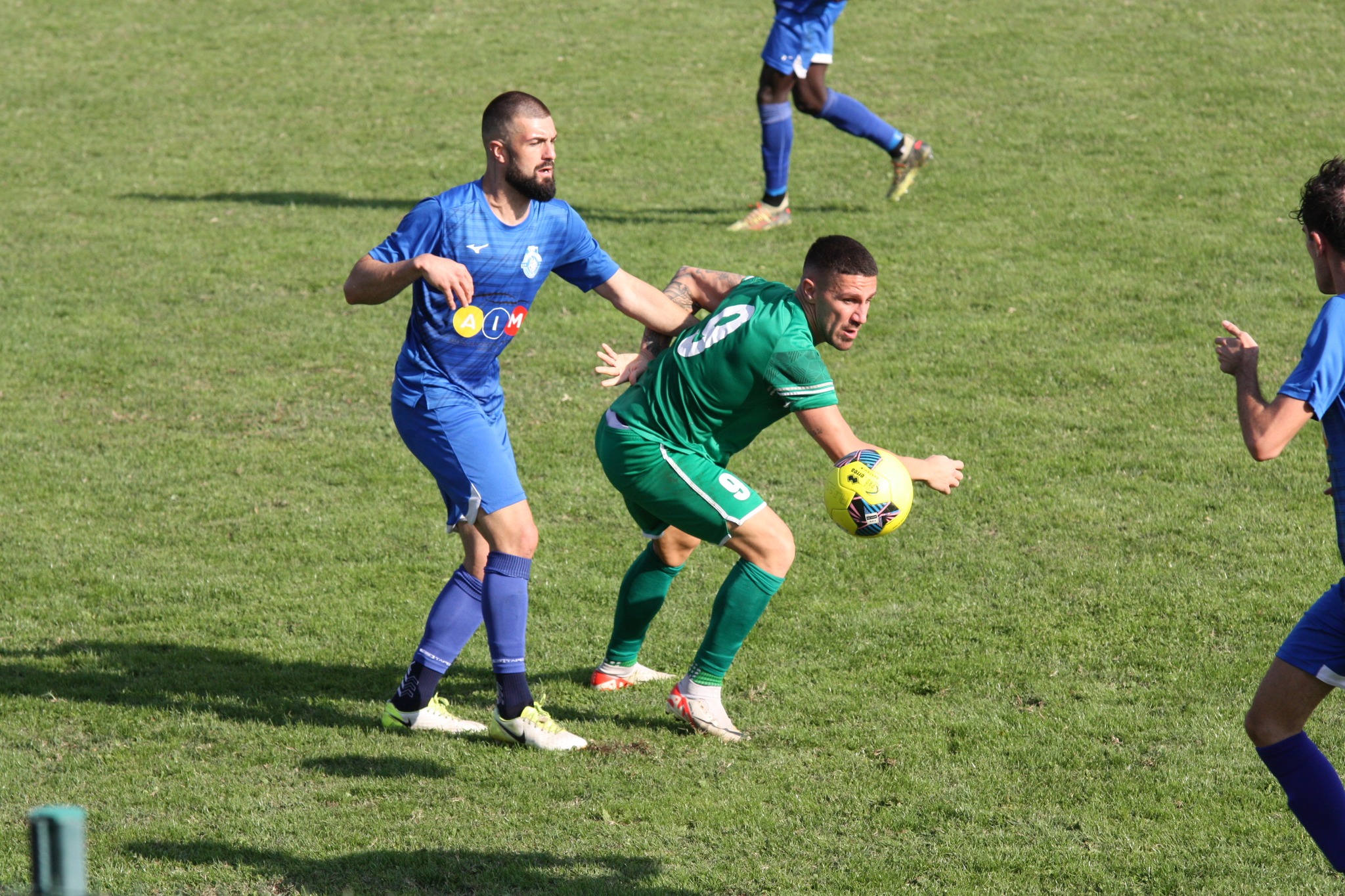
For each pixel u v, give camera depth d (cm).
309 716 1798
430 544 2427
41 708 1817
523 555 1691
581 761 1648
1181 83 5597
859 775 1588
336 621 2114
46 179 5125
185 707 1823
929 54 6288
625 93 6038
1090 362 3169
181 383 3281
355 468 2798
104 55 6981
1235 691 1783
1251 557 2214
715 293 1812
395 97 6122
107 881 1361
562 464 2789
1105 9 6838
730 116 5675
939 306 3581
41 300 3862
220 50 7038
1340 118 5022
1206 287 3600
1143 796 1522
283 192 4881
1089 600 2089
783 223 4291
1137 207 4281
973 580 2194
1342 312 1196
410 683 1739
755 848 1429
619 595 1866
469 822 1494
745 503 1642
